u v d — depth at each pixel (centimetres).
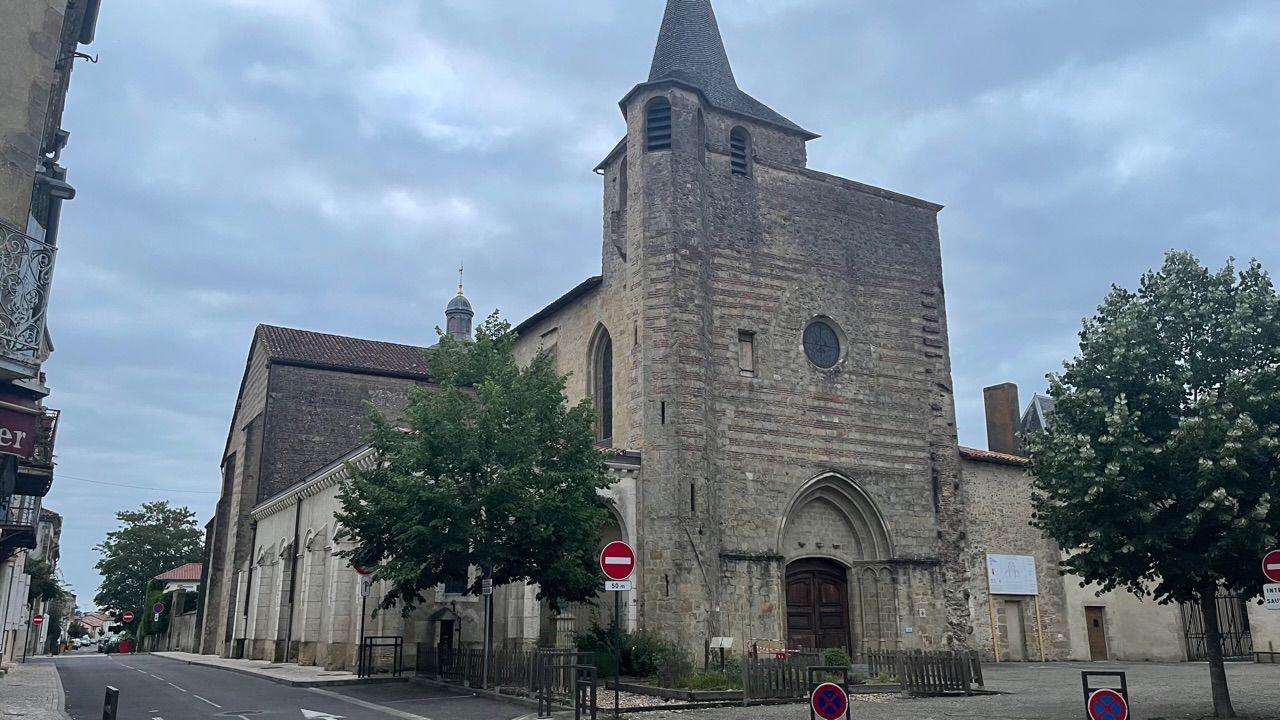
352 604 2823
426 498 2056
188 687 2378
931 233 3462
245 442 4647
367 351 4803
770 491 2872
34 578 5281
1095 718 993
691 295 2806
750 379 2928
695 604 2572
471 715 1688
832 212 3250
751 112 3331
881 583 3000
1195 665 3234
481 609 2595
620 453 2661
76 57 1667
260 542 4119
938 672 2127
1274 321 1559
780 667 1950
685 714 1728
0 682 2470
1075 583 3597
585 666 1571
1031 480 3616
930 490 3164
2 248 1221
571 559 2167
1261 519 1442
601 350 3231
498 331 2622
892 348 3238
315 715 1692
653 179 2892
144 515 8412
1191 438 1498
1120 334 1639
